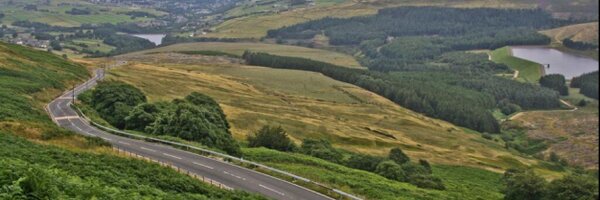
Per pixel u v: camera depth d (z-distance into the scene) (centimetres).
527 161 13538
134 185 3031
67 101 10169
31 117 6588
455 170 11238
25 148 3862
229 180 5000
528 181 7269
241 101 16075
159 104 9319
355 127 14762
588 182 6825
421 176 8056
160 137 7150
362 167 8469
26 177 1969
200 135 7506
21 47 16438
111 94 9462
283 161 7144
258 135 9131
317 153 8931
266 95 18012
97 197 2227
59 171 2750
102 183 2773
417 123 16862
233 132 11406
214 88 17562
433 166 11362
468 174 10956
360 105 18625
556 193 6919
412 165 8881
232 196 3738
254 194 4059
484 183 10062
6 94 8125
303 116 15062
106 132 7581
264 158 7225
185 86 16950
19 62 13362
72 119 8431
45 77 12244
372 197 5072
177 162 5650
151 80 16900
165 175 3850
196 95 10025
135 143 6750
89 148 5266
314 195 4672
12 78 11081
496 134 17900
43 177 2128
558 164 13425
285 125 13412
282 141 9050
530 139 16550
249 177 5219
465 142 15275
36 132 5159
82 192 2216
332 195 4731
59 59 16338
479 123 18575
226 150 7488
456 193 7331
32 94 10031
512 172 10181
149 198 2661
